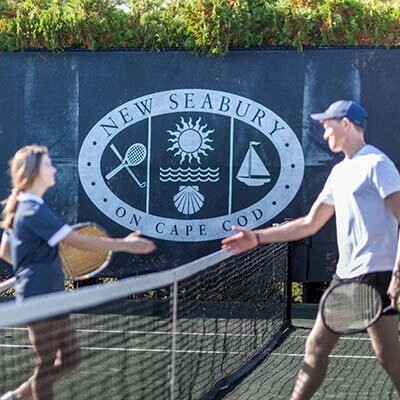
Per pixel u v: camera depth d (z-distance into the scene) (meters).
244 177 18.89
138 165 19.06
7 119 19.23
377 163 7.86
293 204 18.84
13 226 7.88
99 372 9.96
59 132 19.19
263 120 18.89
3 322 5.20
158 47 19.06
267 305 15.11
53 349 7.43
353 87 18.78
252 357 12.66
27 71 19.23
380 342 7.92
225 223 18.94
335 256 18.62
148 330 10.74
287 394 10.72
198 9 18.89
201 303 10.70
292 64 18.88
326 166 18.77
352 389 11.20
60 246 8.88
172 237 18.97
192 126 19.02
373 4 18.77
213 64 18.98
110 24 19.05
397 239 8.02
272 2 19.06
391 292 7.68
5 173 19.17
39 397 7.42
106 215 19.08
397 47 18.69
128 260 18.89
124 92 19.14
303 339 14.80
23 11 19.20
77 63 19.17
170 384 8.48
